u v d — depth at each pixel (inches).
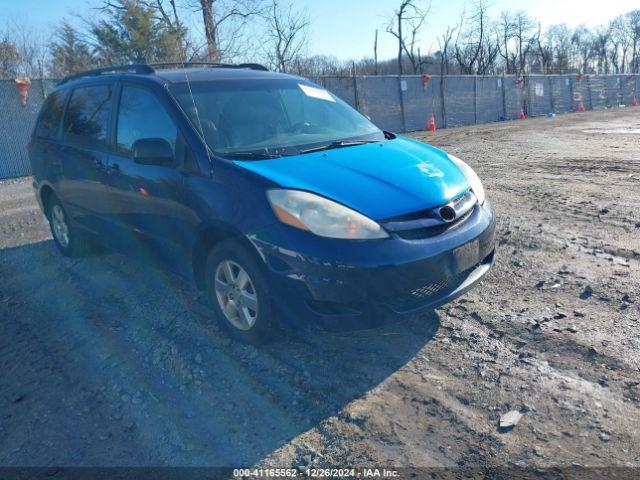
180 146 155.7
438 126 904.9
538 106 1130.0
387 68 1788.9
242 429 118.0
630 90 1437.0
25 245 262.7
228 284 147.8
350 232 126.6
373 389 128.5
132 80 181.6
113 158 181.0
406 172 145.3
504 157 455.8
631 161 391.9
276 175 137.7
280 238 130.0
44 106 239.9
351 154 153.5
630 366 128.6
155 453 112.6
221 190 142.5
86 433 120.0
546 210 264.4
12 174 521.0
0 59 948.0
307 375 135.6
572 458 102.7
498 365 133.7
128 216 178.1
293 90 189.8
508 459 103.7
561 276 183.3
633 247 204.7
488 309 162.6
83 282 206.1
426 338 149.0
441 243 134.3
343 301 126.9
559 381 125.5
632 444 105.0
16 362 151.3
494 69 1876.2
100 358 150.3
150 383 137.0
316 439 113.1
